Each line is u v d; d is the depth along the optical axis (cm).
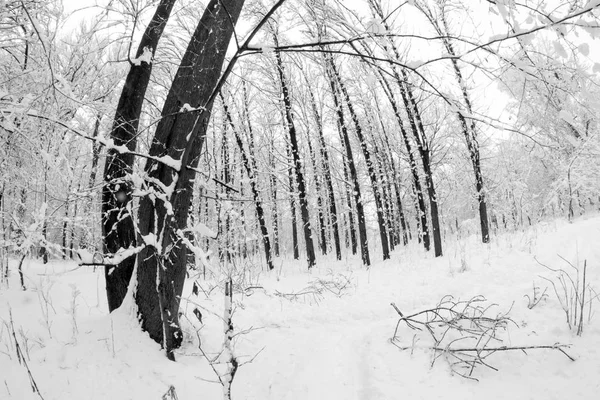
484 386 381
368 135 1784
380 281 881
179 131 383
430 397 362
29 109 306
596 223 832
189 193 393
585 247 707
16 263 687
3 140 394
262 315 615
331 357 458
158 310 392
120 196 414
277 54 1194
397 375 407
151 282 391
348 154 1356
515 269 743
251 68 1284
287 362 437
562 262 696
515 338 454
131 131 448
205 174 313
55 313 434
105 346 362
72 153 436
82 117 438
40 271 646
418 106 1224
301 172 1395
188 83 388
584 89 233
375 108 1630
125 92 458
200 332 450
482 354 436
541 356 414
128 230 440
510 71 252
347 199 2089
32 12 411
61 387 303
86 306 478
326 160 1673
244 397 353
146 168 395
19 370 313
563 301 520
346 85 1380
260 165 1709
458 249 1152
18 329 382
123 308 411
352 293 784
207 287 718
